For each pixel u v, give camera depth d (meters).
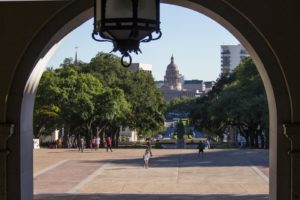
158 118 66.88
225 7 7.09
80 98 53.50
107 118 55.56
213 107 56.47
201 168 26.91
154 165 28.91
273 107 7.36
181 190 17.91
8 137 7.26
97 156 36.12
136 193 16.86
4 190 7.33
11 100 7.26
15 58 7.12
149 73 67.69
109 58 64.81
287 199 7.16
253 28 7.04
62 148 50.94
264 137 59.66
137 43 4.91
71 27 7.60
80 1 7.12
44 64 7.89
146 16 4.76
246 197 15.79
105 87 59.84
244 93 54.50
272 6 6.91
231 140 85.88
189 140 77.31
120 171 25.34
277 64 7.03
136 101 64.69
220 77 67.75
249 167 27.23
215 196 16.03
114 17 4.71
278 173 7.17
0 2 7.03
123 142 80.25
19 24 7.11
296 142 6.98
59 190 17.92
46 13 7.10
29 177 8.04
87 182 20.52
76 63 65.38
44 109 53.31
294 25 6.89
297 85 6.93
